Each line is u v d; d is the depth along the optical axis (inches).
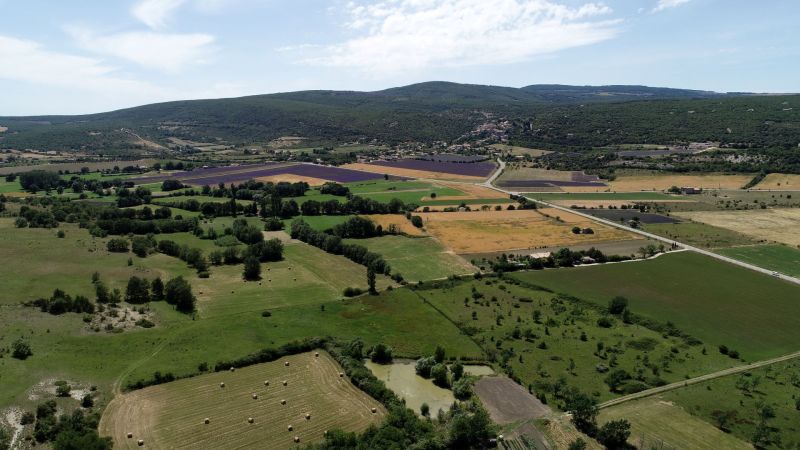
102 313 4606.3
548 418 3304.6
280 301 5162.4
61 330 4212.6
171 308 4881.9
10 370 3563.0
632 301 5201.8
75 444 2795.3
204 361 3919.8
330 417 3307.1
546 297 5354.3
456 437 3009.4
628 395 3570.4
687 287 5546.3
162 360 3902.6
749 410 3378.4
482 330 4586.6
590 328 4662.9
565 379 3779.5
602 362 4025.6
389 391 3531.0
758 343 4365.2
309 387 3663.9
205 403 3427.7
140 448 2967.5
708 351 4232.3
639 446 3011.8
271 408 3393.2
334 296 5319.9
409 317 4849.9
